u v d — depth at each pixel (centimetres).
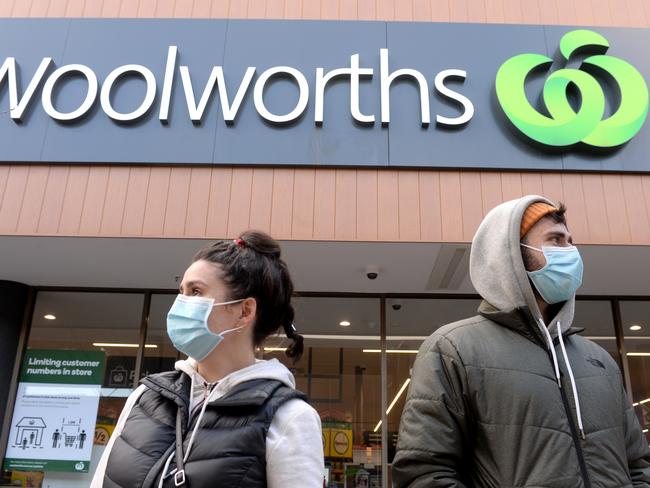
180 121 418
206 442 112
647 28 450
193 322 130
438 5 460
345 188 402
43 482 485
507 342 145
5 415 497
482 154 409
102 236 391
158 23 449
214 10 456
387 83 425
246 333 136
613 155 409
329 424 495
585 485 124
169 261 454
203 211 396
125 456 116
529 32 447
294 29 447
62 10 457
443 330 155
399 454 138
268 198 399
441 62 437
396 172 407
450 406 137
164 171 407
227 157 407
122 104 425
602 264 438
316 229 392
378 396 504
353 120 418
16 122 417
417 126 417
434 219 395
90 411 505
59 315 536
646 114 420
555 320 151
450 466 133
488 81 432
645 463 146
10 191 402
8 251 434
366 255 425
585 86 418
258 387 121
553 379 137
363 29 447
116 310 536
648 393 502
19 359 517
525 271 151
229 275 134
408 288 517
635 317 526
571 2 462
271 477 112
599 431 133
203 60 438
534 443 128
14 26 449
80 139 412
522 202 161
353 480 477
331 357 516
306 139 412
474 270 166
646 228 393
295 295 171
